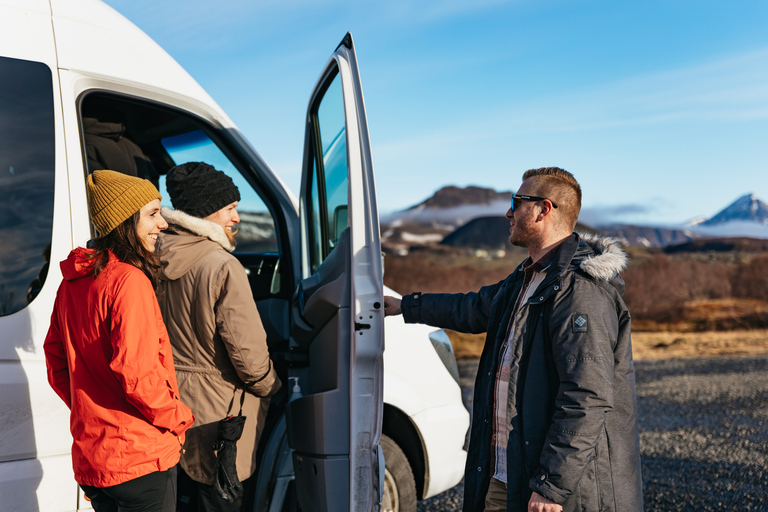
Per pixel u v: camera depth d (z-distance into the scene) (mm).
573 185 1888
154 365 1609
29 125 2031
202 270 2018
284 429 2473
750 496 3830
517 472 1700
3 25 2023
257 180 2869
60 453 1965
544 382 1717
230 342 2018
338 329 2031
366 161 1982
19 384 1899
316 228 2852
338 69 2248
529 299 1758
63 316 1693
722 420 5824
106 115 2570
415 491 2795
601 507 1662
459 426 2914
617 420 1727
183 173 2100
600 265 1688
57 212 2041
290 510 2395
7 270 1933
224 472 1989
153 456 1663
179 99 2512
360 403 1945
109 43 2295
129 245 1670
